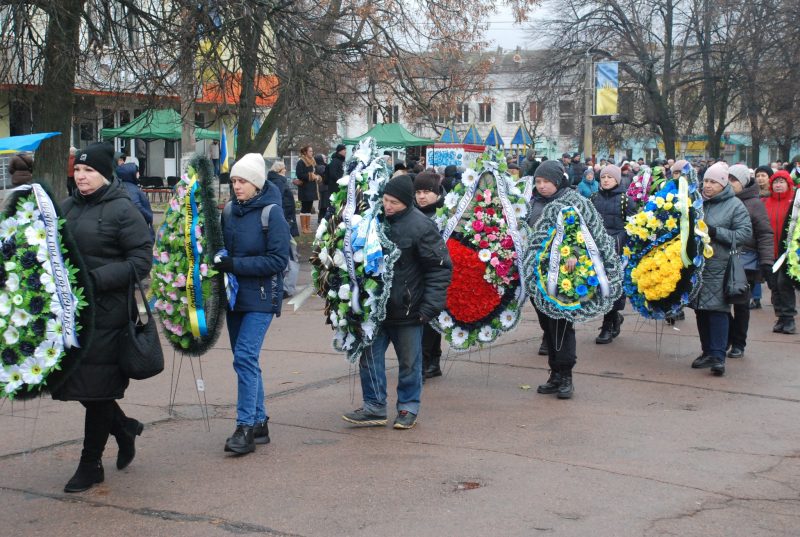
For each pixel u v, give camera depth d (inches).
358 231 253.0
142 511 193.5
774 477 219.8
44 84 522.9
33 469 224.2
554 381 310.3
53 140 526.9
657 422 272.1
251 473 219.6
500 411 285.0
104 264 200.4
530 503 197.9
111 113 641.0
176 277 223.8
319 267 264.1
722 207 343.0
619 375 341.4
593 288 301.6
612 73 1096.8
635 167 909.2
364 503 197.8
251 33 586.9
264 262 230.4
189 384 320.5
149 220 470.3
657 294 347.6
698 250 337.4
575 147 2247.8
